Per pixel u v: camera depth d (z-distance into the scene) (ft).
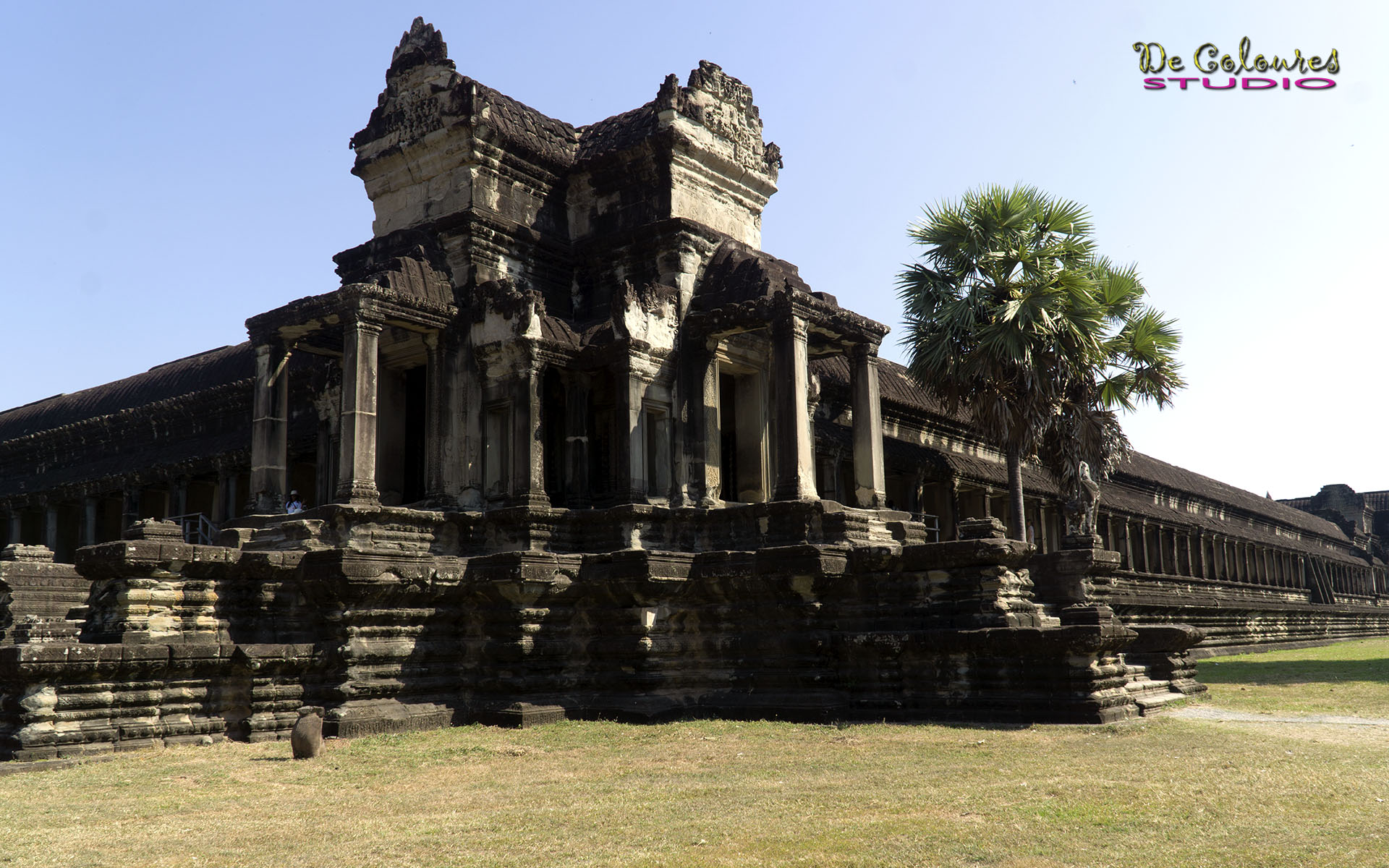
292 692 65.67
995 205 116.78
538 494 79.30
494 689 73.15
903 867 30.35
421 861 32.60
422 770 51.78
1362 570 297.12
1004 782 43.24
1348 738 55.77
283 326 80.69
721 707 72.43
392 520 75.87
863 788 43.04
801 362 80.53
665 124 88.48
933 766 48.32
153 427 131.75
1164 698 73.36
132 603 62.23
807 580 71.92
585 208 92.73
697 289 87.15
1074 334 112.06
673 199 87.97
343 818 39.93
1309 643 183.21
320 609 68.13
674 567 74.74
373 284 77.10
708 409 84.58
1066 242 117.80
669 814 38.60
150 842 36.29
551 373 85.92
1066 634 63.05
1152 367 124.16
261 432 81.10
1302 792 39.52
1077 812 36.68
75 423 138.51
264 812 41.70
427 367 84.99
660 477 83.10
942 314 115.34
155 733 59.67
